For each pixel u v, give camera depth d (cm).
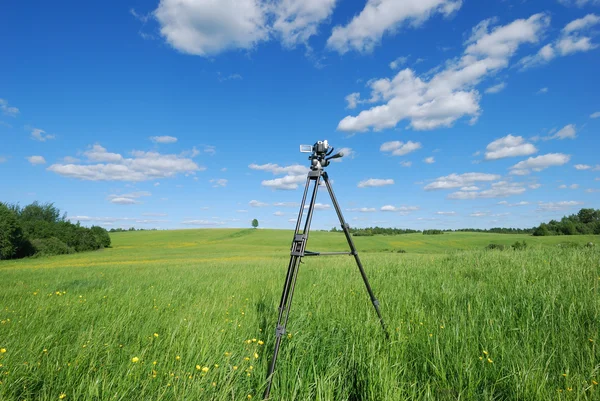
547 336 309
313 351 320
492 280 588
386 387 238
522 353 284
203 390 239
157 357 304
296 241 318
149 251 5722
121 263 2795
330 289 623
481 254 973
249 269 1321
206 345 310
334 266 1056
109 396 234
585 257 734
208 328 373
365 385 259
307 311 457
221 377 264
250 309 503
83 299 611
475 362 282
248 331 388
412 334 346
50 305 553
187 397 229
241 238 8862
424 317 397
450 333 335
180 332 361
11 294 735
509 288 502
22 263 3509
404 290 566
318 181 344
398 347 316
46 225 6406
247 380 269
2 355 284
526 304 419
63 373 267
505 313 395
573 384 234
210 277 1052
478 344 313
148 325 405
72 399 236
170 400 234
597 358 271
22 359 288
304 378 271
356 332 358
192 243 8019
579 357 272
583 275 543
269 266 1431
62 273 1492
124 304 568
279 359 302
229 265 1800
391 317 411
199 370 272
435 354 292
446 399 240
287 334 351
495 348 299
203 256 3956
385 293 550
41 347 325
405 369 277
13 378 254
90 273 1459
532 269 619
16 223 4959
